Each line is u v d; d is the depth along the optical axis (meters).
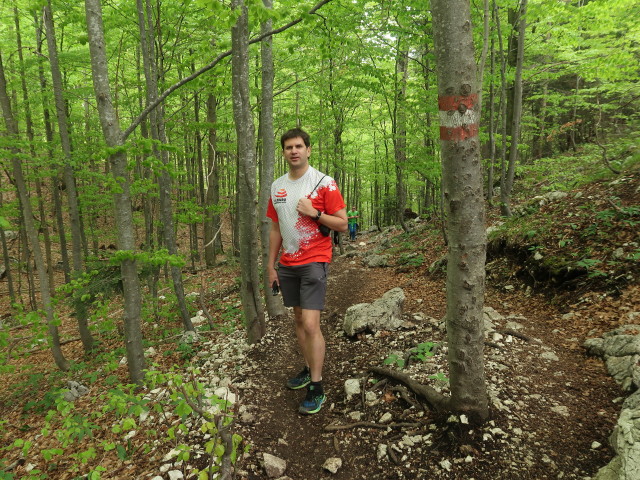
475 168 2.07
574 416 2.40
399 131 9.43
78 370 5.70
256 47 8.32
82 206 8.05
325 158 13.37
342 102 12.48
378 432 2.50
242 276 4.34
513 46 9.82
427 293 5.76
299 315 2.94
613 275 4.05
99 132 7.52
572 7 7.10
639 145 6.81
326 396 3.03
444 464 2.15
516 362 3.12
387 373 3.04
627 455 1.79
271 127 5.19
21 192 5.33
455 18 1.93
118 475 2.46
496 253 5.80
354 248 13.03
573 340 3.46
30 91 8.31
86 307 6.12
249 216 4.18
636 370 2.58
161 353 5.22
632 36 8.48
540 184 9.15
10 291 10.72
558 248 4.88
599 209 5.19
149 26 5.07
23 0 7.04
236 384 3.35
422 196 20.28
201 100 8.96
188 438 2.62
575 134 12.60
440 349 3.37
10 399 5.19
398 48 8.20
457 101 1.99
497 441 2.22
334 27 6.00
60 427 3.80
